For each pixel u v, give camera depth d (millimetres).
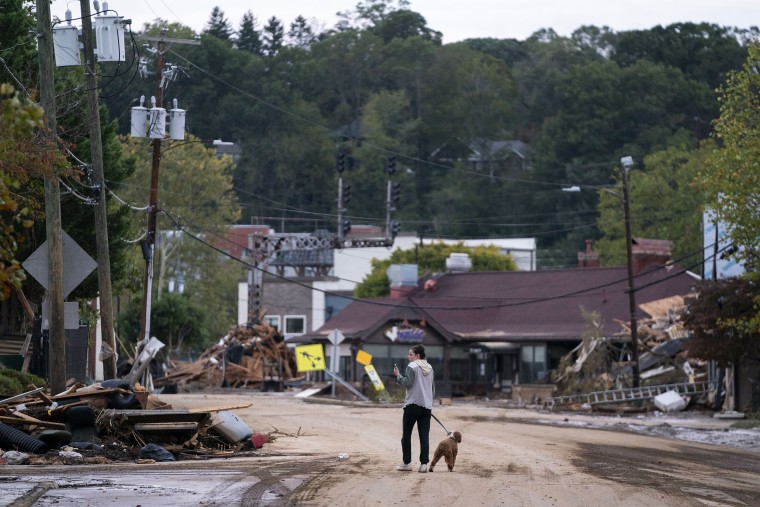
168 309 160125
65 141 60562
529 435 63500
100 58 63250
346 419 77125
